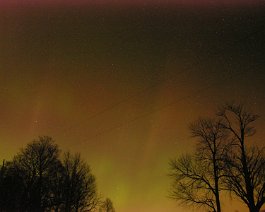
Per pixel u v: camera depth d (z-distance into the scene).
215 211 30.75
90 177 44.47
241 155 30.66
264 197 29.39
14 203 40.78
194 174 32.25
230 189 30.47
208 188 31.41
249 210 29.59
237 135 31.22
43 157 42.28
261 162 30.47
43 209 41.38
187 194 32.03
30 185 41.47
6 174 41.47
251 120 31.27
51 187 42.31
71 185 42.72
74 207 42.56
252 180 30.06
